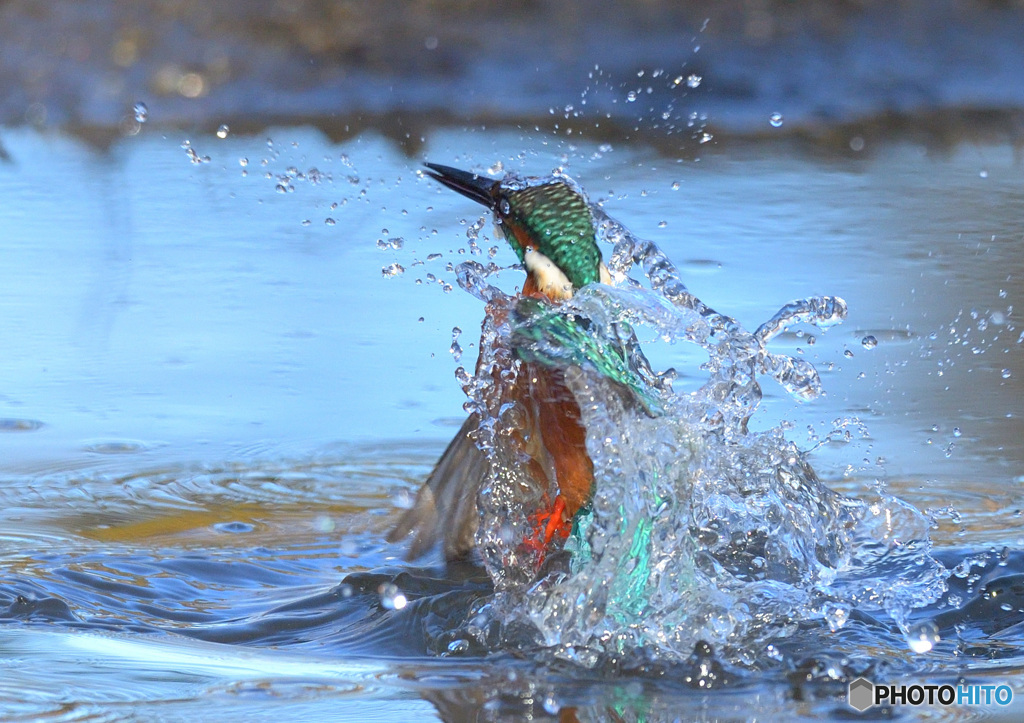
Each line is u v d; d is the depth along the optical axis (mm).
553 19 23672
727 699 6246
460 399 11398
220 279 13773
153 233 15180
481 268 8898
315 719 5820
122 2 22734
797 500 8445
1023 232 15227
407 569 8156
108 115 20969
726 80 22469
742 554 8156
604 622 7062
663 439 7617
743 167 18719
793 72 23000
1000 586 7852
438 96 21891
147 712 5852
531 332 7777
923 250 14484
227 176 17500
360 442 10547
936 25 24312
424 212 15930
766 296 12953
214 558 8445
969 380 11492
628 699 6191
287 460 10195
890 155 19500
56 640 6891
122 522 9055
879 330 12398
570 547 8109
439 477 8438
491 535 8164
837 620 7227
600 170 18406
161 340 12242
